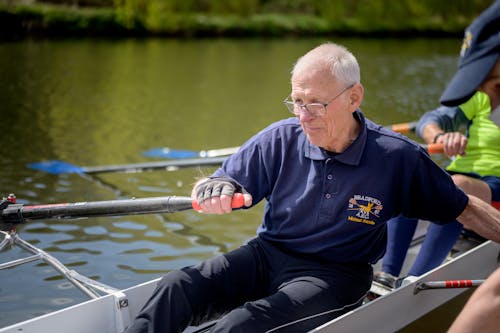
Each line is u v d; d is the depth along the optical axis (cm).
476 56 323
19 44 1502
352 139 223
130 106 857
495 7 320
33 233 401
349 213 221
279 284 228
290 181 227
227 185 210
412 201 230
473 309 169
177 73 1201
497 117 324
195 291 214
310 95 209
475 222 230
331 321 211
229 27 2030
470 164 324
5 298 316
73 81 1032
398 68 1359
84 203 258
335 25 2241
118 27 1819
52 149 611
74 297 322
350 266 229
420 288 257
